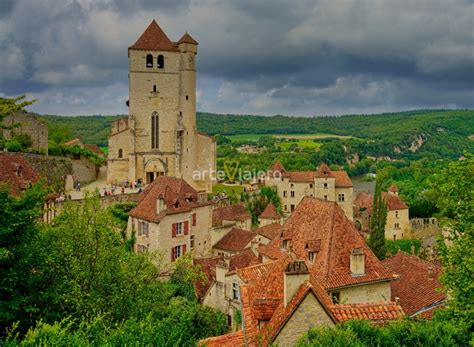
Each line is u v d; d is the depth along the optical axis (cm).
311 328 2486
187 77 11975
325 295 2903
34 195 3212
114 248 3734
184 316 3466
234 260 6156
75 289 3198
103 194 9338
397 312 2792
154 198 6888
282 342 2475
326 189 14262
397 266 5316
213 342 2989
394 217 13562
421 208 14650
